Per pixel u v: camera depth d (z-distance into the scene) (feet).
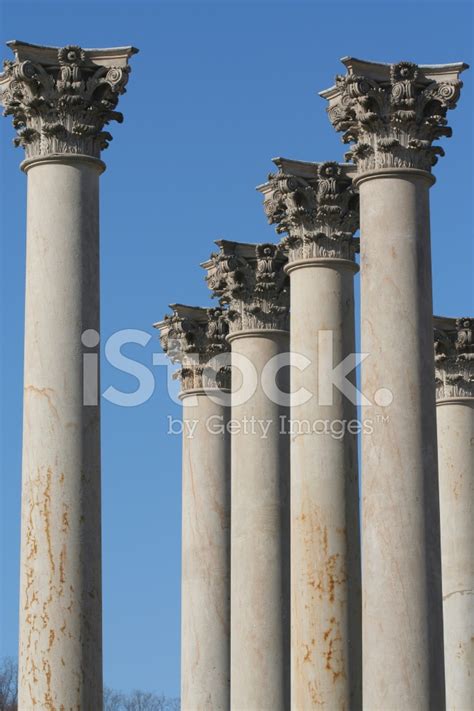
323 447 357.82
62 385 301.43
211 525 455.22
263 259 417.90
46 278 305.12
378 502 310.24
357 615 351.67
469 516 454.40
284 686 402.72
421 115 323.57
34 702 292.20
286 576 408.05
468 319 458.91
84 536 297.94
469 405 459.32
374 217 319.68
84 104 311.88
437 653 307.37
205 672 448.24
